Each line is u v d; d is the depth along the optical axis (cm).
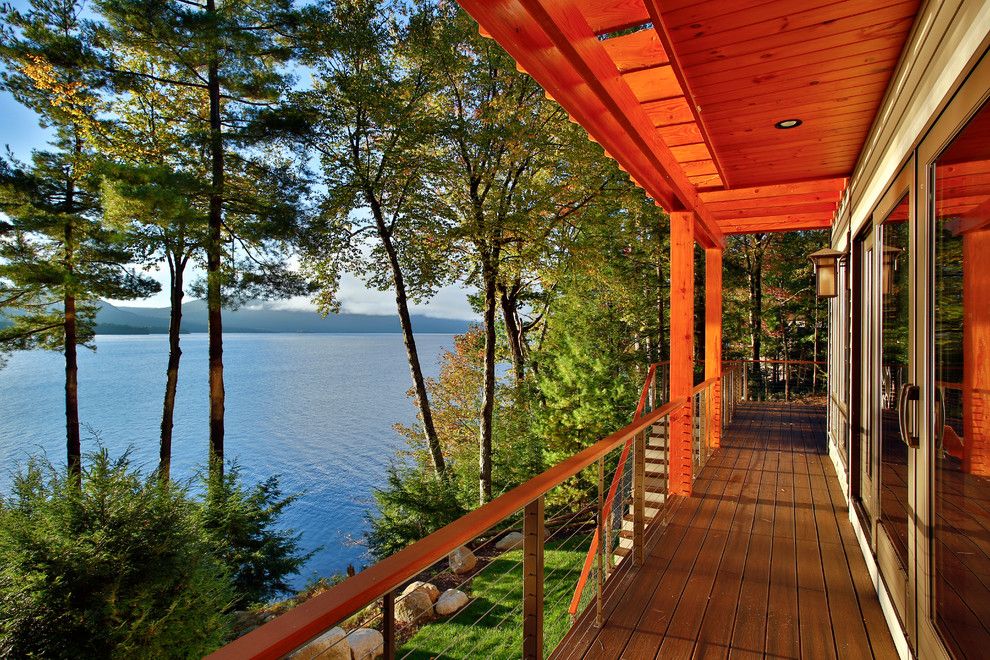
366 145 1298
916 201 221
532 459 1278
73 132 1263
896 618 256
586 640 262
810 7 218
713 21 231
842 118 339
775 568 340
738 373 1110
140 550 595
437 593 823
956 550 179
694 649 253
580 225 1445
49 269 1259
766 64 270
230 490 1034
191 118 1245
